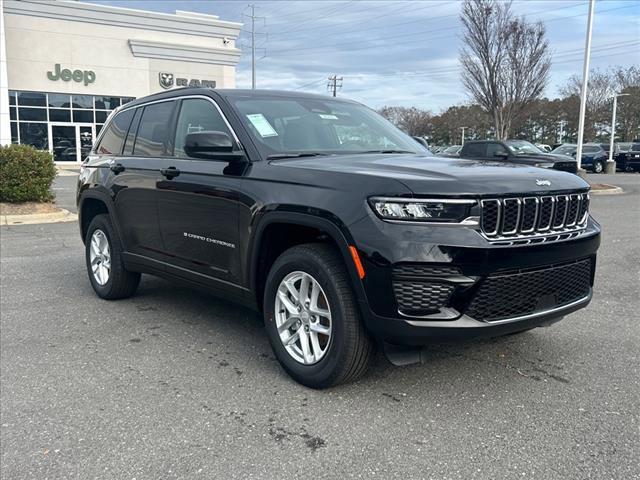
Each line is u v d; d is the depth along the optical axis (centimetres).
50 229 1117
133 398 362
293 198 360
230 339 470
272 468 281
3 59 2980
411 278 312
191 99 485
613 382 375
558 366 402
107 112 3400
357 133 475
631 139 5791
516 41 2508
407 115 8594
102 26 3319
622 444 298
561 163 1554
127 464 288
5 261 797
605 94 5712
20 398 364
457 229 313
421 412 335
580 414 331
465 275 312
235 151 418
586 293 381
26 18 3106
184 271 471
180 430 321
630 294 592
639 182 2320
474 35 2541
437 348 435
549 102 6306
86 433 320
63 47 3222
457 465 281
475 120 6956
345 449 297
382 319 321
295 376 376
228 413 339
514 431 312
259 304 411
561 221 354
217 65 3703
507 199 324
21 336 480
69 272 727
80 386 381
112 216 555
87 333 488
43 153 1334
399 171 346
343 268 344
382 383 375
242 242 401
